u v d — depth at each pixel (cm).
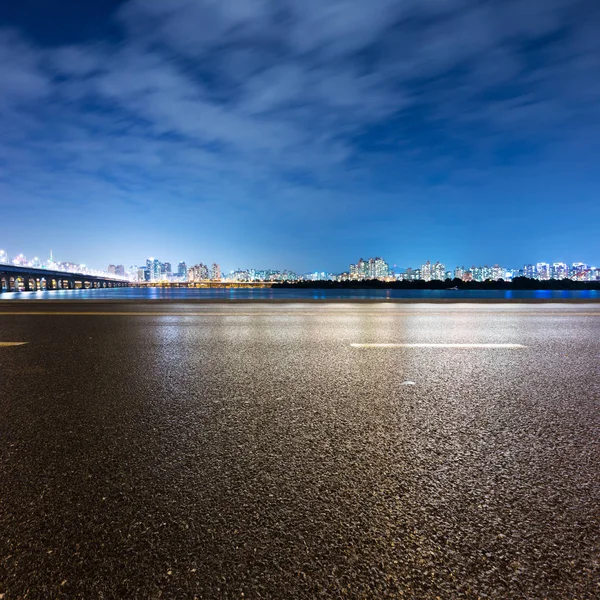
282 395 286
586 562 115
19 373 357
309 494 150
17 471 168
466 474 167
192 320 863
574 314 1023
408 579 109
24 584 107
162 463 176
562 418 238
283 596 103
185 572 111
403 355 444
